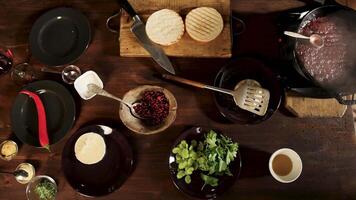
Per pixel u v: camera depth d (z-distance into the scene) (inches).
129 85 43.1
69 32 44.2
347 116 41.0
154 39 41.1
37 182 40.4
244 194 39.4
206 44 41.5
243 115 40.9
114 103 42.5
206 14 41.5
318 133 40.8
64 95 42.0
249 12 44.3
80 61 43.8
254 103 39.6
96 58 43.9
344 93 35.6
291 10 43.8
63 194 40.2
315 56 37.0
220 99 41.6
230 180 39.0
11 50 44.5
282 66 42.1
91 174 40.3
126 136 41.5
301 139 40.7
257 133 41.0
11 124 42.1
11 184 40.6
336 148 40.3
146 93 41.6
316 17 38.4
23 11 45.7
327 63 36.8
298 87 39.3
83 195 39.1
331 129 40.8
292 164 38.7
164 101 41.3
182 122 41.7
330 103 40.5
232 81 41.9
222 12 42.4
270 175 39.7
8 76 43.9
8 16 45.6
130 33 42.4
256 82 41.3
